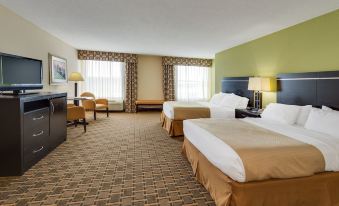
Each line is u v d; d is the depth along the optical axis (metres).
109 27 4.13
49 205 1.88
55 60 4.89
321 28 3.19
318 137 2.22
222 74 6.36
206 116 4.50
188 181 2.40
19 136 2.40
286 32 3.86
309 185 1.75
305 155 1.74
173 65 8.09
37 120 2.81
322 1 2.70
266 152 1.70
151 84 8.12
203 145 2.25
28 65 3.23
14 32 3.40
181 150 3.34
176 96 8.30
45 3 3.01
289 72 3.80
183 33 4.46
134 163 2.90
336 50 2.97
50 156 3.11
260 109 4.34
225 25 3.82
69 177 2.43
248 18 3.42
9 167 2.40
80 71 7.16
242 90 5.14
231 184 1.65
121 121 6.00
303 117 3.03
